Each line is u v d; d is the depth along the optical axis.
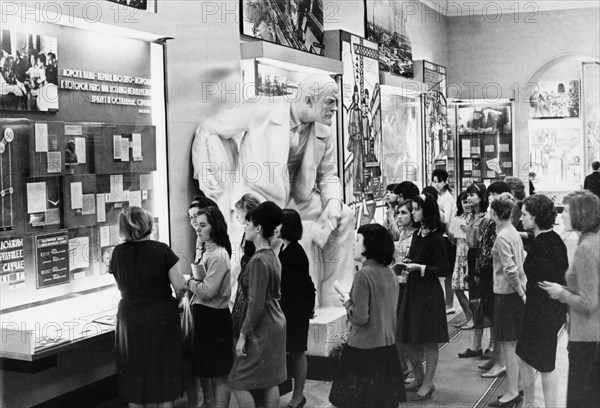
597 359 4.79
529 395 6.11
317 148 8.85
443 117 17.84
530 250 5.61
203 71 8.77
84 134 6.86
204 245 6.31
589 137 19.20
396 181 16.17
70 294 6.72
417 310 6.73
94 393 6.95
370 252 5.23
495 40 20.38
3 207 5.93
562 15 19.95
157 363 5.66
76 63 6.87
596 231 4.83
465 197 8.16
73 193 6.69
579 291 4.83
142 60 7.82
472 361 7.95
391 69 15.93
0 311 5.96
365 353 5.19
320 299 8.69
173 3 8.16
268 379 5.46
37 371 5.65
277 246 6.57
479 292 7.77
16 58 6.06
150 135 7.78
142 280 5.64
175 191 8.16
